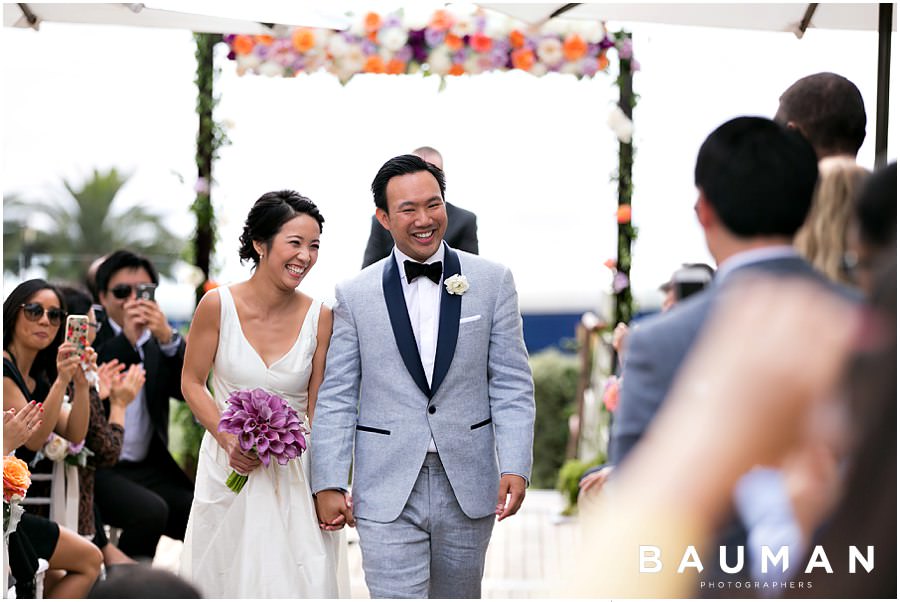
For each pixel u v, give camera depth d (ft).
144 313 16.79
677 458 8.56
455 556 11.65
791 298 8.55
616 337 16.58
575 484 22.09
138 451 16.81
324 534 12.30
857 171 9.86
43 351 14.62
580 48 20.06
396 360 11.50
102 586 7.51
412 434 11.41
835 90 11.17
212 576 12.17
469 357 11.46
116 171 58.95
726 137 8.77
